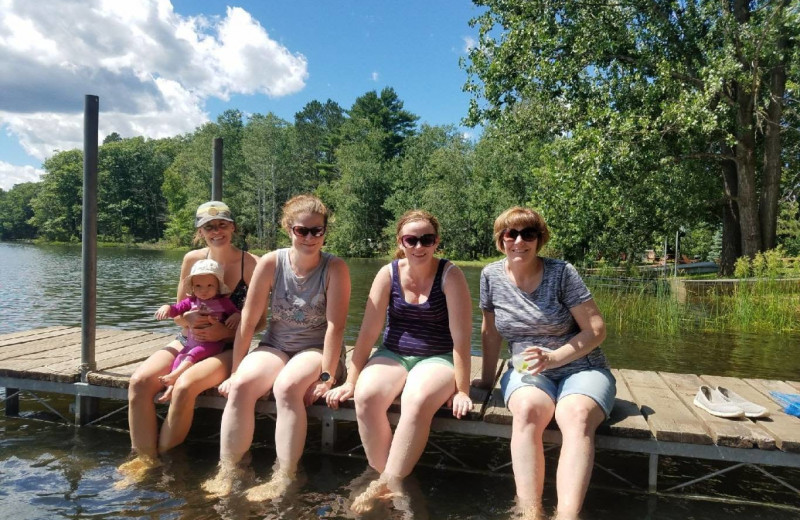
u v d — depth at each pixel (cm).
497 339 379
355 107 6675
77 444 382
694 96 1352
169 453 363
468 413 338
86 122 404
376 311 363
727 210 1800
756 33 1394
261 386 345
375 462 325
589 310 329
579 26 1540
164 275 2180
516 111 1758
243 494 306
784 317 1030
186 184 6575
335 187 5500
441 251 4194
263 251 5075
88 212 412
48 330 595
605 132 1392
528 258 335
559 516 274
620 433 325
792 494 334
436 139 4988
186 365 373
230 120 6662
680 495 330
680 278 1473
